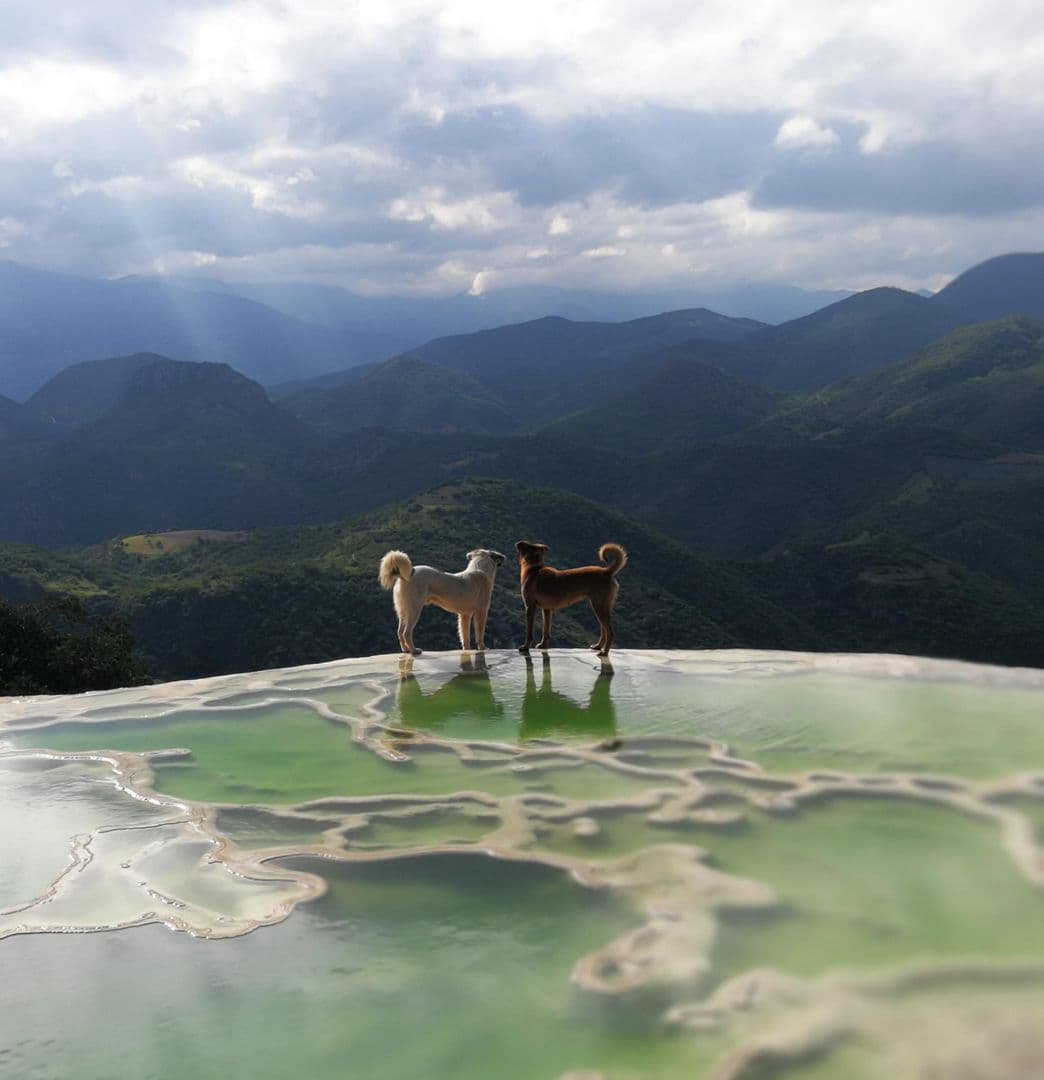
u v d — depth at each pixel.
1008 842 4.33
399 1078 2.81
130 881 4.20
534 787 5.30
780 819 4.68
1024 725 6.23
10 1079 2.84
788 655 8.53
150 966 3.47
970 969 3.21
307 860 4.36
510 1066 2.83
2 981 3.39
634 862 4.20
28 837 4.75
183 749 6.24
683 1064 2.78
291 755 6.08
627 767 5.58
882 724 6.33
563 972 3.34
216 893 4.07
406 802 5.12
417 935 3.66
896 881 3.95
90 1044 3.02
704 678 7.91
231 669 50.47
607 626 8.67
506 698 7.38
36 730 6.84
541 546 8.88
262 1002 3.23
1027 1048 2.72
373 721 6.80
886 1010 2.97
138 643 51.56
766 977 3.20
